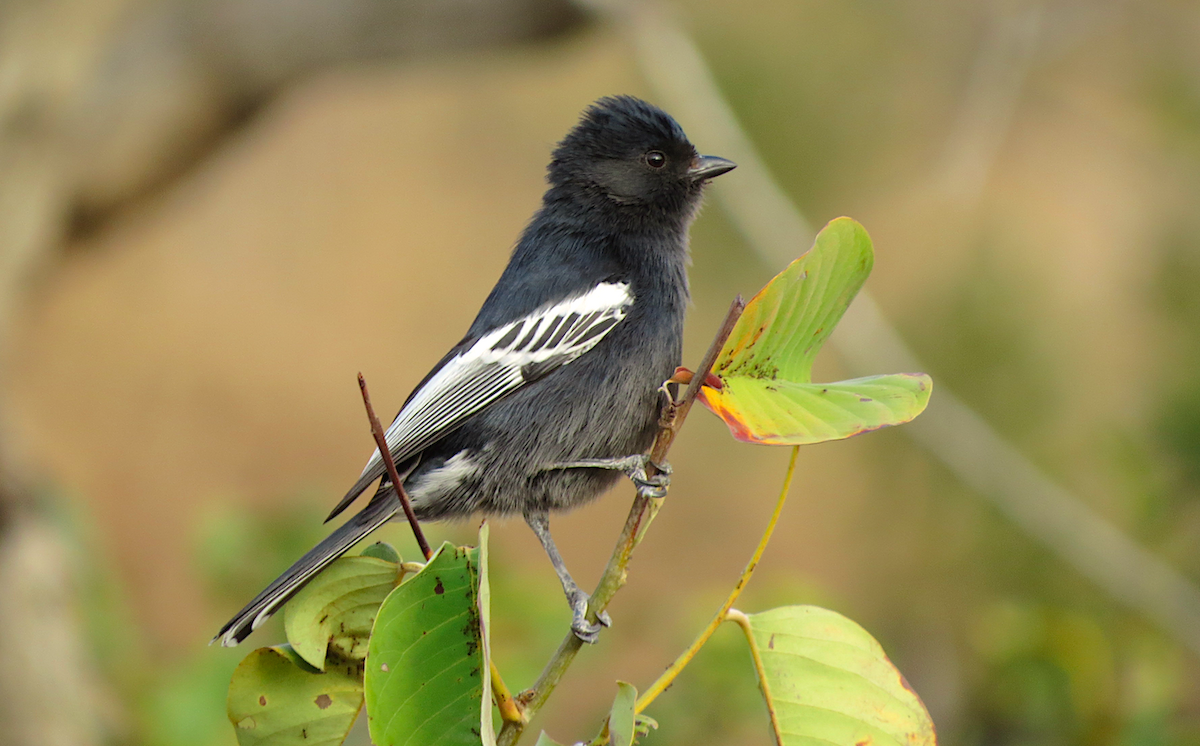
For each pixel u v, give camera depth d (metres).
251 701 4.83
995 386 12.60
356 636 4.81
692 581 18.09
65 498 12.12
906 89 14.22
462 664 4.07
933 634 11.61
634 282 7.14
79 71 13.60
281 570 9.41
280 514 9.67
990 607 10.89
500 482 6.77
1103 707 8.49
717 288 14.42
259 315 27.77
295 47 15.64
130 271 28.48
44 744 10.61
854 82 14.24
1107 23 13.24
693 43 14.44
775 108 14.30
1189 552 11.20
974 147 12.91
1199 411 10.67
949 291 13.06
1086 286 13.02
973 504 12.59
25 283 13.91
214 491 21.44
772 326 4.48
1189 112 13.69
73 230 15.28
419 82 25.59
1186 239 12.48
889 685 4.56
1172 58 13.64
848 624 4.63
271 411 24.22
